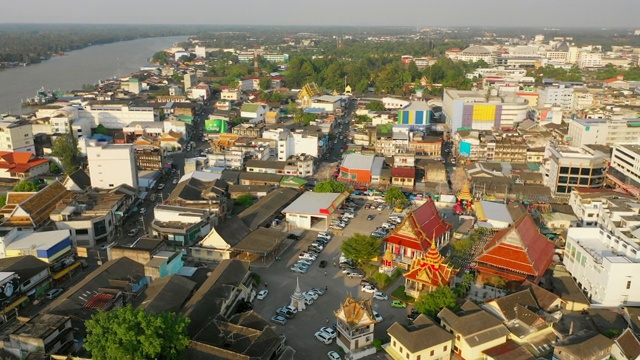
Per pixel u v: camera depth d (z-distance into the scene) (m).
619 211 148.12
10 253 129.38
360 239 139.62
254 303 121.81
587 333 100.75
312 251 149.12
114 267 121.75
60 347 95.75
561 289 123.56
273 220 170.38
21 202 159.50
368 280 133.00
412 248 139.12
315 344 106.06
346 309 103.44
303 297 120.12
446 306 109.88
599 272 119.25
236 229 148.75
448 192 199.62
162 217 153.25
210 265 141.38
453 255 147.12
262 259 144.38
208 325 100.00
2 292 110.12
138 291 119.88
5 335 93.88
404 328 99.31
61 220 151.12
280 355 98.56
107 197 169.88
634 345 96.50
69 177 189.12
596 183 193.38
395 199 186.62
